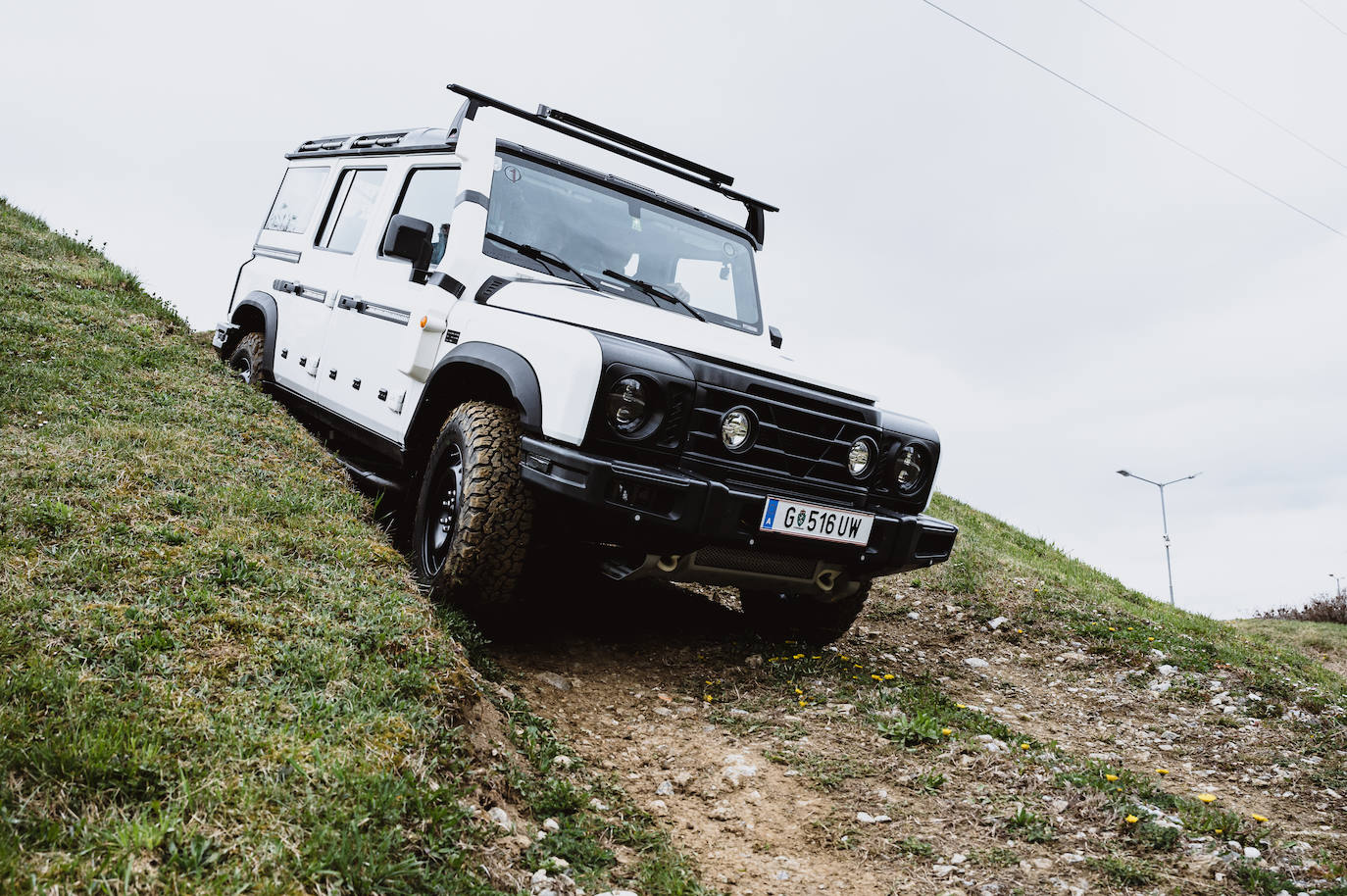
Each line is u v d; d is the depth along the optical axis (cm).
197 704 248
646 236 507
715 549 404
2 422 425
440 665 316
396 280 506
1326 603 1666
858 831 306
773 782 335
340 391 554
